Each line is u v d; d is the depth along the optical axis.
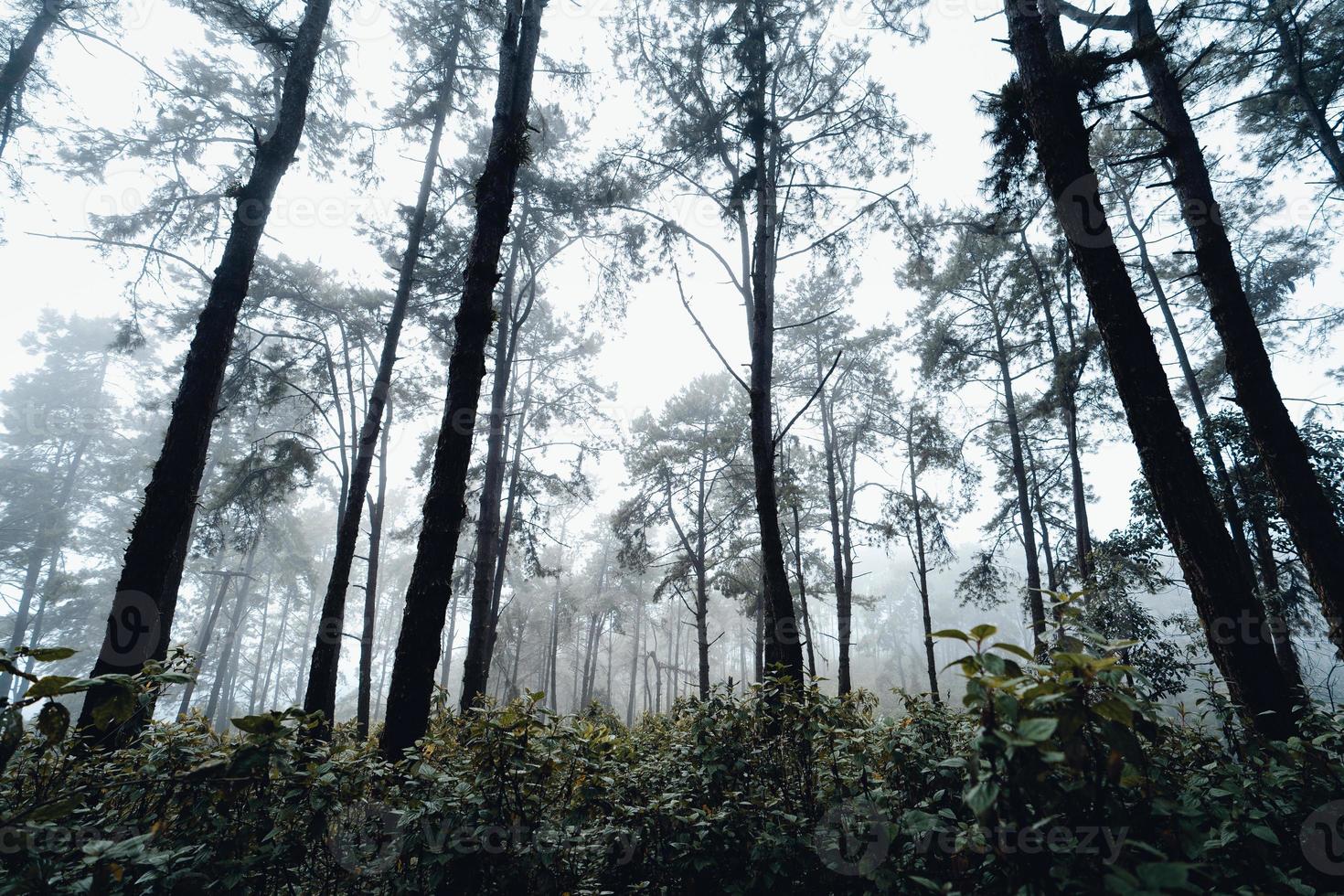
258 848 2.43
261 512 15.33
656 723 7.85
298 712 2.65
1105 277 4.70
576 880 3.04
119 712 2.27
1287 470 5.92
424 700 4.52
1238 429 10.28
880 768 3.30
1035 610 13.62
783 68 10.61
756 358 8.64
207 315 6.14
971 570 17.20
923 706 3.53
